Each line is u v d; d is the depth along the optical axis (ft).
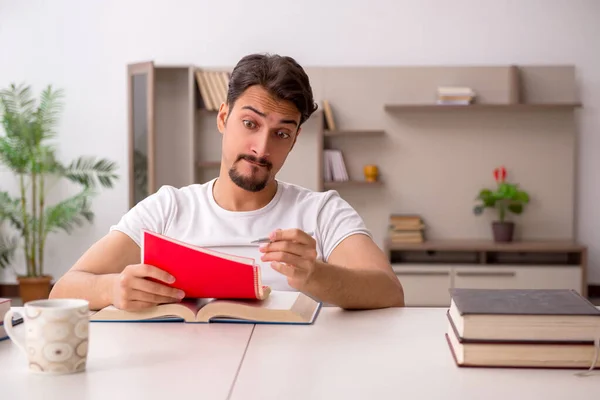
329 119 18.12
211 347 4.13
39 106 19.22
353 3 18.74
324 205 6.53
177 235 6.37
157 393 3.26
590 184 18.81
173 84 18.62
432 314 5.15
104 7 19.11
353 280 5.18
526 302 3.99
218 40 18.94
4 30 19.25
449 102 17.85
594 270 18.89
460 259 18.49
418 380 3.48
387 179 18.47
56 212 18.13
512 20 18.60
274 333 4.50
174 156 18.69
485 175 18.38
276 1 18.83
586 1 18.52
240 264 4.74
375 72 18.43
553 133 18.30
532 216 18.45
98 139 19.27
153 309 4.83
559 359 3.70
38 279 18.20
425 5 18.69
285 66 5.72
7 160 18.02
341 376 3.54
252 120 5.79
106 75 19.19
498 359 3.70
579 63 18.62
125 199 19.30
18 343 3.77
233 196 6.38
